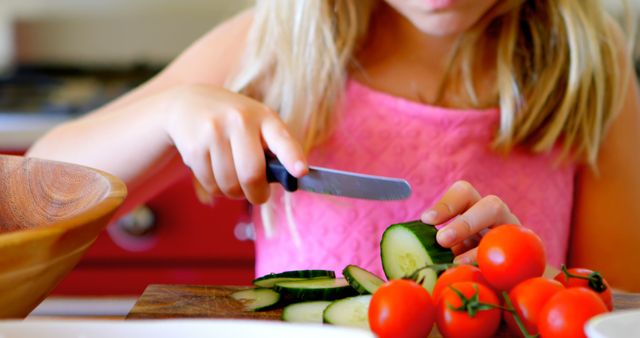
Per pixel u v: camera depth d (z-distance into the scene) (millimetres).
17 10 2818
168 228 2213
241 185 1128
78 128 1367
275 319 944
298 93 1390
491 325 865
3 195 945
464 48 1403
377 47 1453
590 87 1417
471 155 1384
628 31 1547
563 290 846
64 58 2850
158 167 1308
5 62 2842
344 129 1405
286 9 1398
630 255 1476
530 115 1385
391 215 1373
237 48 1521
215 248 2227
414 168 1383
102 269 2225
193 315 949
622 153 1492
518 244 897
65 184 930
